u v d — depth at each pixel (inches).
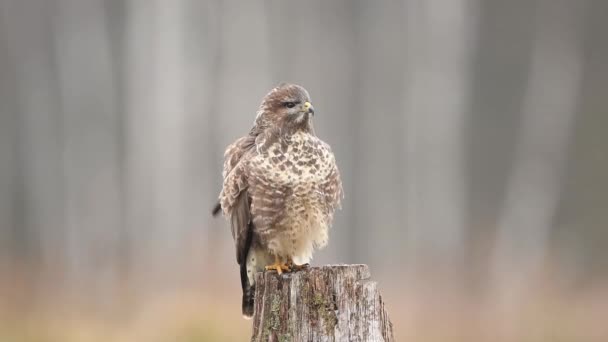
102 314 671.8
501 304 712.4
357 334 236.8
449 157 1275.8
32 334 587.2
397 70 1370.6
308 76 1355.8
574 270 952.3
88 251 1161.4
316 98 1353.3
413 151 1284.4
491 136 1385.3
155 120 1169.4
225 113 1219.9
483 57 1416.1
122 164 1343.5
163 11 1173.7
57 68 1386.6
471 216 1328.7
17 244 1346.0
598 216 1231.5
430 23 1283.2
